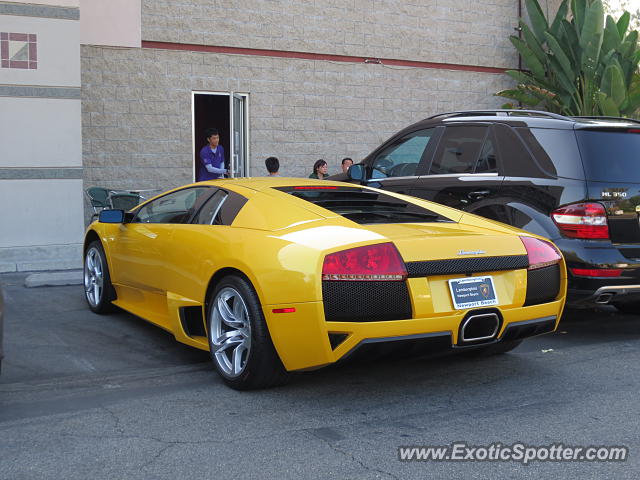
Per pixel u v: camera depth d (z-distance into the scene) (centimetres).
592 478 313
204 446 347
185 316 492
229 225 466
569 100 1423
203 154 1134
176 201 547
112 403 411
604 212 538
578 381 457
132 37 1161
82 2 1127
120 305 605
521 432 367
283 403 411
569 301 550
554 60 1423
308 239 406
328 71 1312
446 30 1420
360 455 337
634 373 477
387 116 1373
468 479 312
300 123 1295
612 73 1291
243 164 1255
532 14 1437
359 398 421
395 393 431
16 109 919
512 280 423
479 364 497
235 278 427
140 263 552
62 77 939
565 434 365
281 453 339
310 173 1310
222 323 445
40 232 941
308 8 1287
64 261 899
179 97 1200
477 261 411
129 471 319
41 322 614
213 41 1216
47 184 941
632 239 547
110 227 618
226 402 413
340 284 385
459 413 396
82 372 475
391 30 1363
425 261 396
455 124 664
